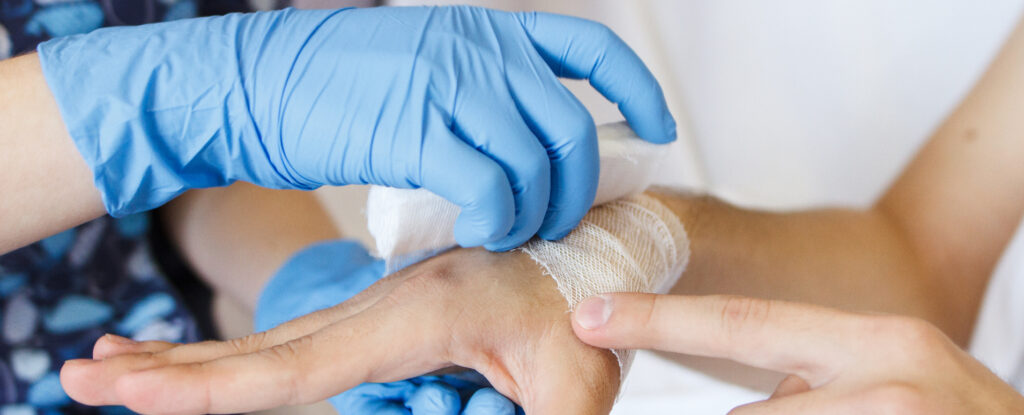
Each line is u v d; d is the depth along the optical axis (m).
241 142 0.49
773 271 0.63
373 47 0.49
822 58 0.83
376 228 0.49
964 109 0.65
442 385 0.49
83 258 0.60
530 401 0.47
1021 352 0.63
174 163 0.49
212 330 0.66
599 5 0.80
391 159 0.47
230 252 0.68
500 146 0.47
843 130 0.86
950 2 0.74
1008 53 0.64
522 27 0.51
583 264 0.51
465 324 0.48
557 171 0.49
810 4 0.80
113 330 0.61
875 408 0.42
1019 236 0.62
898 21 0.77
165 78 0.48
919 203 0.66
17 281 0.58
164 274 0.65
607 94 0.52
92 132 0.47
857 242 0.65
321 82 0.48
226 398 0.44
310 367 0.45
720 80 0.87
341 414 0.52
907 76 0.80
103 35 0.49
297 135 0.48
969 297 0.65
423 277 0.50
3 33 0.55
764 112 0.88
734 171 0.92
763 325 0.44
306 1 0.64
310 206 0.73
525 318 0.48
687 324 0.45
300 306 0.58
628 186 0.54
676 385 0.80
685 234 0.58
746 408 0.44
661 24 0.84
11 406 0.58
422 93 0.48
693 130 0.91
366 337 0.47
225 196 0.70
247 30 0.49
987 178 0.64
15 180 0.47
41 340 0.59
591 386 0.47
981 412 0.41
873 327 0.43
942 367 0.42
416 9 0.51
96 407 0.60
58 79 0.47
